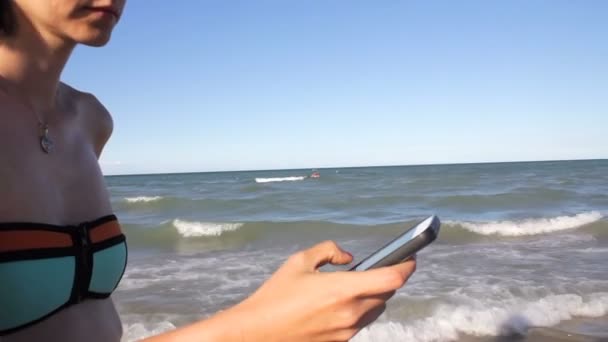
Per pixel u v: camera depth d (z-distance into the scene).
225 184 46.75
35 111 1.06
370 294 0.66
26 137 1.00
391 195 25.36
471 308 6.62
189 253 12.38
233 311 0.70
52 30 0.97
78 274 0.99
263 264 10.35
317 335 0.66
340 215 19.72
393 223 15.67
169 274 9.44
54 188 1.03
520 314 6.45
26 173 0.95
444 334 5.95
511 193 23.67
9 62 1.00
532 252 11.05
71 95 1.35
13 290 0.85
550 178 40.97
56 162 1.07
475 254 10.75
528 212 19.48
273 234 15.13
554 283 7.90
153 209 23.09
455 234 14.19
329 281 0.67
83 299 1.03
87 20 0.96
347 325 0.65
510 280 8.11
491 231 14.45
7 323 0.85
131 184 58.16
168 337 0.70
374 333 5.89
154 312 6.91
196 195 30.41
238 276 9.13
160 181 68.50
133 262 11.05
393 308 6.63
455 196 23.05
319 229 15.48
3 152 0.92
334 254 0.80
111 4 0.96
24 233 0.89
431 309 6.61
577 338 5.80
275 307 0.67
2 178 0.89
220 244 13.81
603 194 24.58
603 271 8.84
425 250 11.38
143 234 15.38
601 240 12.89
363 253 11.80
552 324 6.25
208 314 6.80
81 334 1.00
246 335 0.66
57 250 0.94
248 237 14.78
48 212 0.98
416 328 6.05
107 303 1.17
